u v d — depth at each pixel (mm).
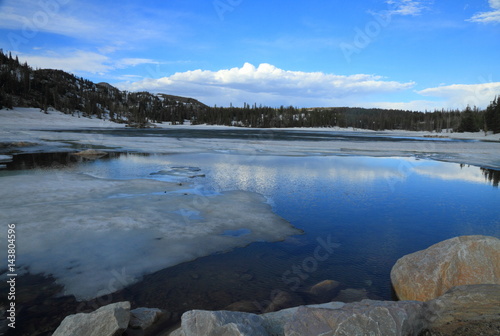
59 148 27375
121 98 190250
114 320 3465
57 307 4301
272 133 76438
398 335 2852
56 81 168000
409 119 154125
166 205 9594
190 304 4461
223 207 9703
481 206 10539
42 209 8477
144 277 5277
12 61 153375
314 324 3119
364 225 8469
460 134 85812
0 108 103562
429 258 4840
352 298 4680
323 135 72000
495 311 2988
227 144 36281
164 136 49781
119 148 28812
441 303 3402
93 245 6395
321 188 13141
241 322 3369
